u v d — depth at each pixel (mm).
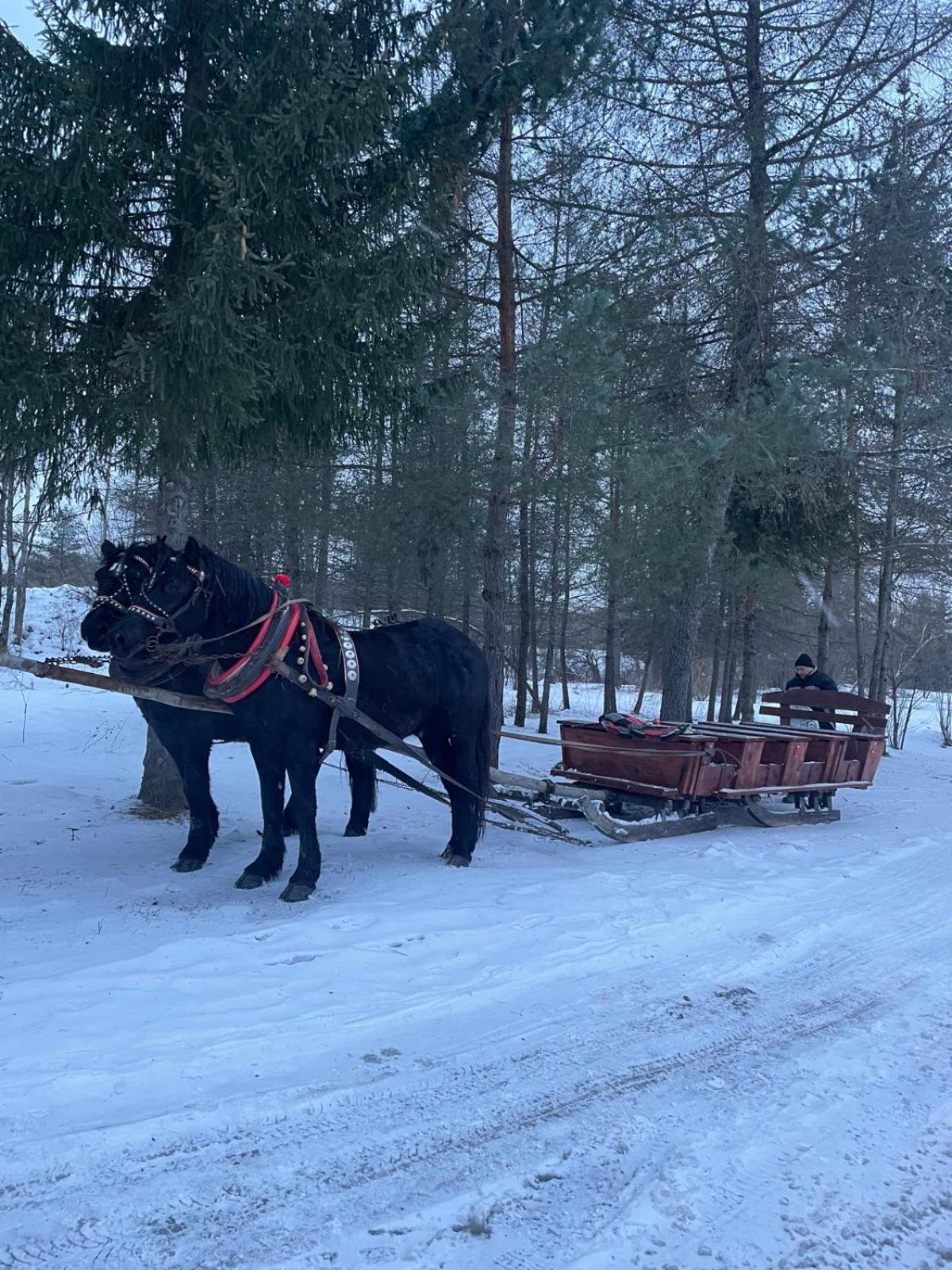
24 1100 3627
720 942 6164
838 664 36406
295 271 7922
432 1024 4664
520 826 8891
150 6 7699
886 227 11805
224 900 6711
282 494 14289
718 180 12484
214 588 6797
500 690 11461
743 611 23172
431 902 6676
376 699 7594
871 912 7012
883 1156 3594
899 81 12273
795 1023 4910
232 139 7555
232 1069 4039
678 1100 3984
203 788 7613
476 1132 3641
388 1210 3117
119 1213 3010
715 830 10156
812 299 12570
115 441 8086
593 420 10266
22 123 6945
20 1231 2900
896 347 11094
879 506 17406
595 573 14414
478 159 10211
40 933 5852
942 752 25016
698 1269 2891
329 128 7457
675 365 12758
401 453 12023
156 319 7312
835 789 11359
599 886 7281
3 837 8320
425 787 7934
